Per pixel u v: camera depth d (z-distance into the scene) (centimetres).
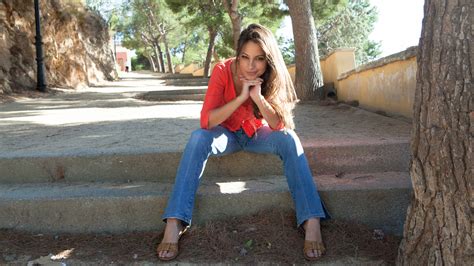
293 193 237
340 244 226
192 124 480
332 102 727
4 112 643
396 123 422
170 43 4206
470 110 167
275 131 252
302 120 491
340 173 288
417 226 191
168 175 289
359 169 293
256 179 279
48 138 391
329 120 481
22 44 1054
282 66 244
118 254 224
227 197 249
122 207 250
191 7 1947
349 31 3647
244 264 212
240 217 249
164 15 3484
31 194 258
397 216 248
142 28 3878
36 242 238
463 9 166
